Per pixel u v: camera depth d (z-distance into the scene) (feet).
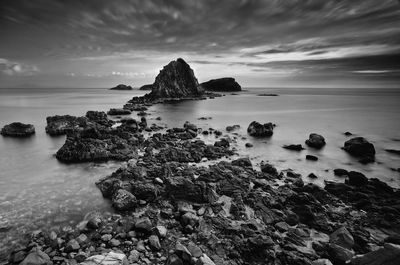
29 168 71.82
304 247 36.78
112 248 36.40
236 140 113.19
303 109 256.73
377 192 56.13
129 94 593.01
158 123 157.99
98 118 158.92
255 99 406.62
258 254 34.45
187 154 82.02
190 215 43.09
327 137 122.52
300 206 46.37
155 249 35.99
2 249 36.17
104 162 77.41
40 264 31.99
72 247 35.73
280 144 106.83
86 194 54.54
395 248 28.19
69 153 79.87
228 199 50.49
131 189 52.95
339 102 357.82
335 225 42.80
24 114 201.46
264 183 58.85
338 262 33.96
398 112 229.04
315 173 72.43
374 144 109.09
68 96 488.02
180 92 395.75
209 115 201.26
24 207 48.47
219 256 34.45
